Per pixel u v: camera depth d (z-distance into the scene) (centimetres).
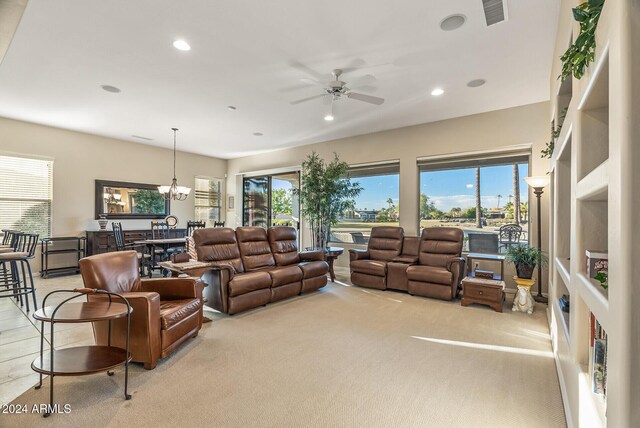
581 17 122
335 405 197
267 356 265
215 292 375
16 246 440
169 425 177
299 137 667
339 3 250
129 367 244
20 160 566
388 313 383
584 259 166
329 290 504
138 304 238
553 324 283
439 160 560
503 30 285
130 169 708
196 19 270
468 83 396
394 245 542
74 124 578
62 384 217
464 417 186
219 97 443
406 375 234
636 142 81
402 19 270
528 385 221
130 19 270
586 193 141
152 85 403
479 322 351
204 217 862
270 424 179
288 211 815
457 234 486
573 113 179
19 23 267
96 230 643
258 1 248
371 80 356
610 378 90
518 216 495
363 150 642
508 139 486
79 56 331
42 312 193
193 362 253
